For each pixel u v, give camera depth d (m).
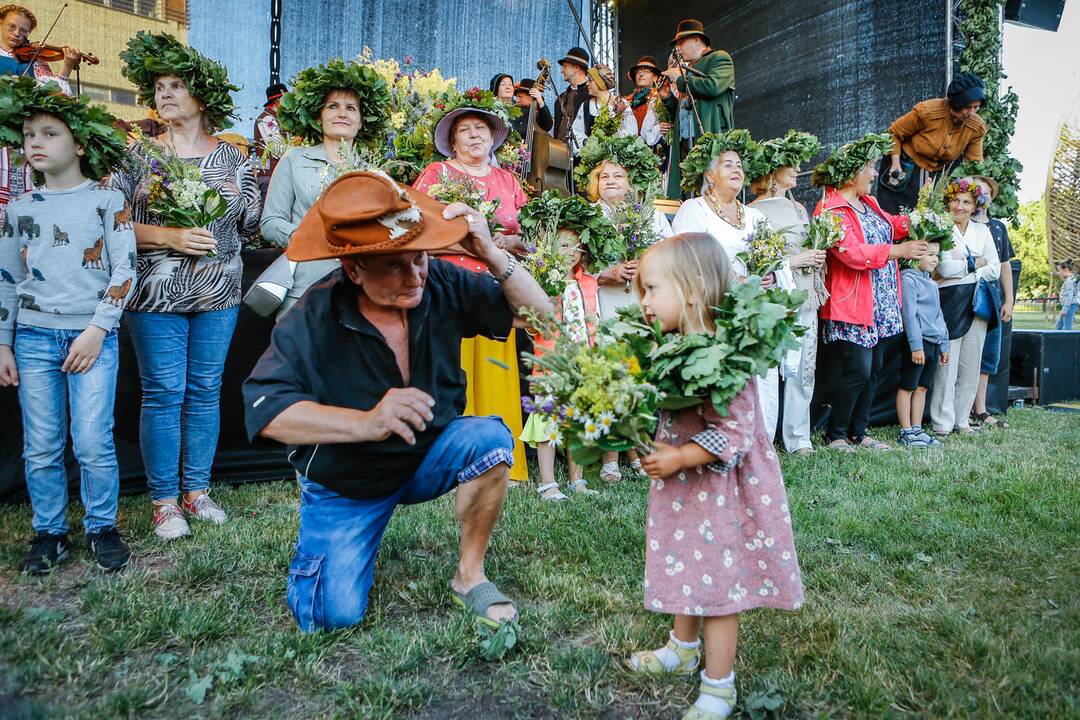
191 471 3.88
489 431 2.63
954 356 6.43
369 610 2.74
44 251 3.12
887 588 2.99
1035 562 3.24
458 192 4.02
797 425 5.59
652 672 2.29
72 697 2.14
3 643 2.37
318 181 3.80
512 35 10.65
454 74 10.18
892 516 3.87
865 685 2.20
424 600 2.82
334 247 2.19
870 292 5.62
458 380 2.67
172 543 3.43
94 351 3.13
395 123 5.47
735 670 2.32
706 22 10.99
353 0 9.24
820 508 4.05
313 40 9.05
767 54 10.20
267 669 2.29
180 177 3.55
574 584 2.94
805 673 2.29
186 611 2.63
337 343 2.40
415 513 3.82
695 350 1.98
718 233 4.80
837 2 9.28
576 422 1.97
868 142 5.62
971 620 2.66
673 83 7.74
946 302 6.30
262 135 6.96
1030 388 9.04
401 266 2.22
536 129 7.13
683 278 2.19
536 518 3.81
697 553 2.11
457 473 2.61
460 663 2.35
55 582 2.98
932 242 5.68
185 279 3.58
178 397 3.67
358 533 2.62
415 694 2.16
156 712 2.08
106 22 7.54
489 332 2.66
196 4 8.21
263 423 2.18
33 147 3.08
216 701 2.13
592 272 4.50
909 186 7.77
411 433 2.15
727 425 2.08
